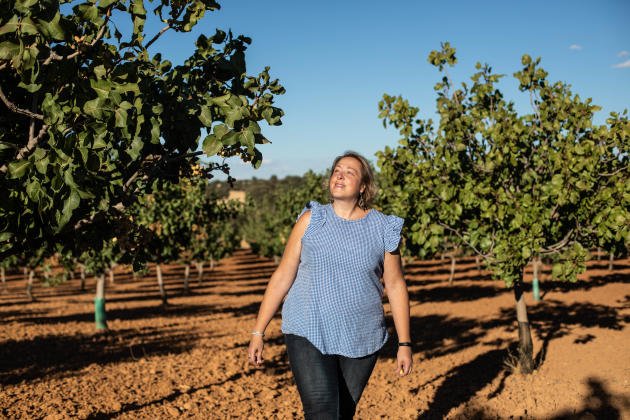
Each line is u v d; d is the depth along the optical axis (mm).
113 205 3791
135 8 3238
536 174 8102
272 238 36250
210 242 26359
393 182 9008
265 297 2781
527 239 7516
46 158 2807
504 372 8688
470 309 16734
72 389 7480
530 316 14305
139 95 3268
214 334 13570
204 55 3814
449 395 7324
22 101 3736
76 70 3023
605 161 7891
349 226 2699
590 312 14367
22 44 2660
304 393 2566
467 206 8055
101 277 14633
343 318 2619
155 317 17406
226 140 3338
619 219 7113
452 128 8336
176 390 7492
